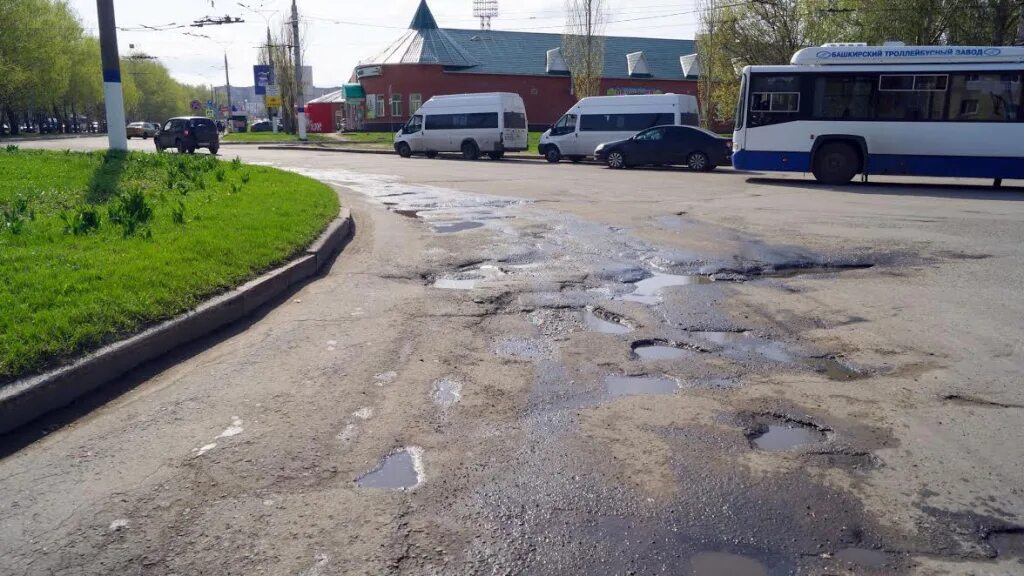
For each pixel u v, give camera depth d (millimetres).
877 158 17984
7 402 3982
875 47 17859
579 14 45750
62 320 4816
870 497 3379
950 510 3271
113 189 11891
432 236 10195
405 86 51875
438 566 2855
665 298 6926
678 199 14539
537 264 8383
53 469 3613
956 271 8070
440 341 5613
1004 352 5410
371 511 3232
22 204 8797
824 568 2867
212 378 4801
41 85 52531
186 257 6754
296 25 43188
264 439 3924
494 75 52719
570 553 2943
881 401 4508
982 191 16875
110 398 4477
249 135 55062
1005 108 17094
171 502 3312
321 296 6941
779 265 8352
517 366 5082
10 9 45750
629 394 4609
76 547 2988
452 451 3805
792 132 18531
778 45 36031
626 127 27125
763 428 4141
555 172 21984
